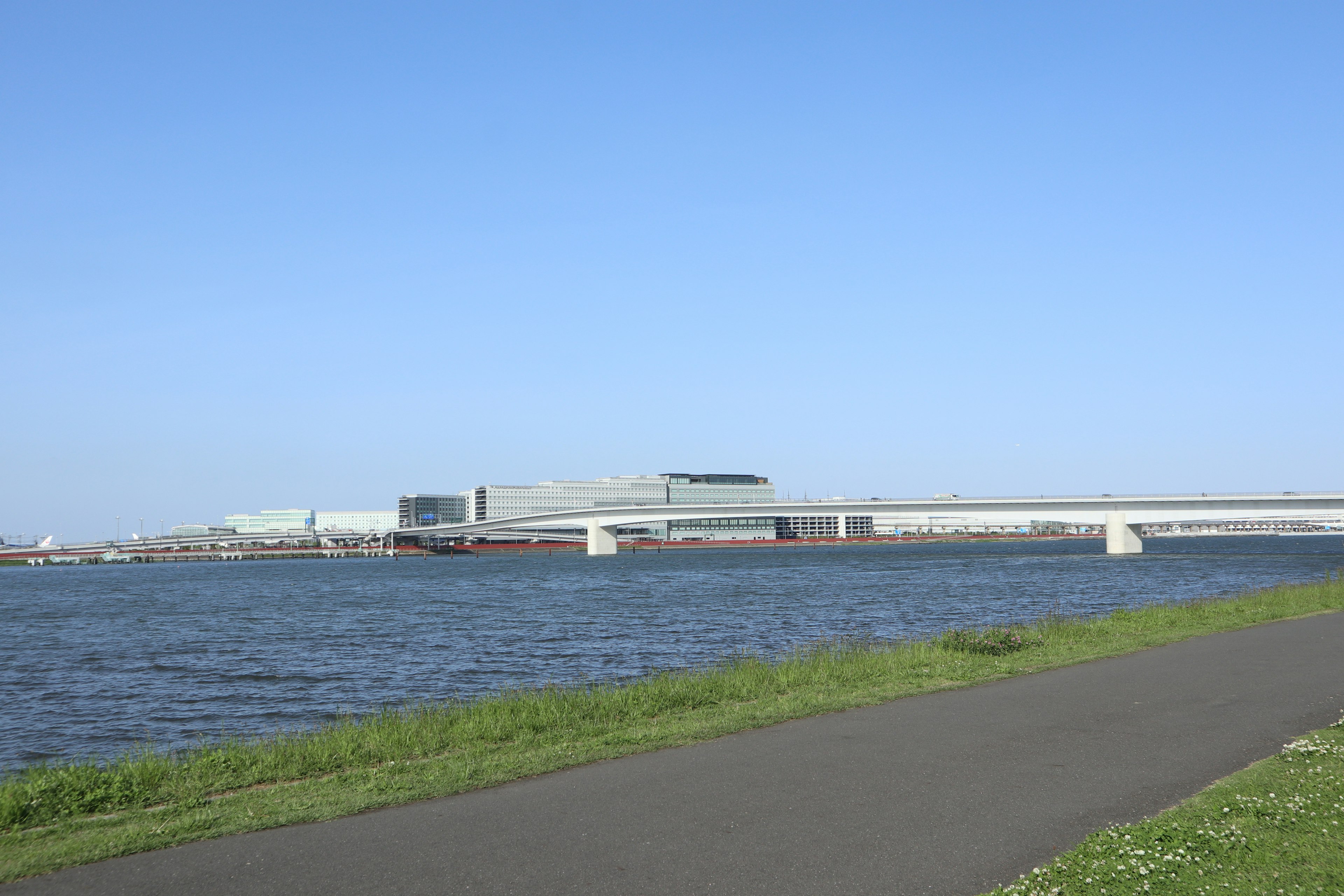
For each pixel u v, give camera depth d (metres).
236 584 156.75
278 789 15.34
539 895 10.19
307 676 44.69
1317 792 12.88
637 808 13.27
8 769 26.62
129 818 13.86
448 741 19.20
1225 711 19.44
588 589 114.31
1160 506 157.62
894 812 12.84
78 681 45.72
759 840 11.80
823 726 18.97
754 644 50.91
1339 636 32.88
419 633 63.62
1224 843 10.99
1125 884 9.94
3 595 132.88
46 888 10.79
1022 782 14.23
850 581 116.06
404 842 12.05
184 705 37.91
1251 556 172.25
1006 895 9.86
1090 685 23.30
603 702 22.52
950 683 24.28
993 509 172.00
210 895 10.43
